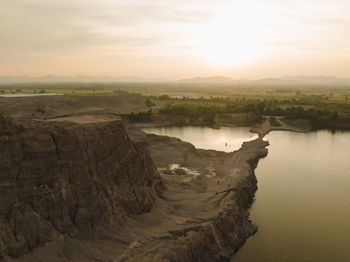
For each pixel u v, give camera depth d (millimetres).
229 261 39188
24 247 31109
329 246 42531
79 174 37812
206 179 64125
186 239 38000
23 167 33781
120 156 45250
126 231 38562
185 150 89188
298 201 57750
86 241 35094
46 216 34000
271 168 80062
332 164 84312
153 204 46688
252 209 54094
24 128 35469
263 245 42844
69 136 37906
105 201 39188
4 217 31359
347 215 51781
